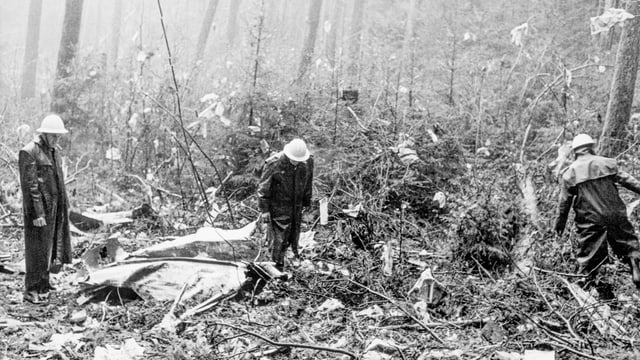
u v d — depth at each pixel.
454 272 6.73
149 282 6.04
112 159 11.58
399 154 8.94
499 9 17.92
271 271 6.30
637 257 6.11
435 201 8.39
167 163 10.93
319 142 9.84
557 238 7.12
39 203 5.84
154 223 8.70
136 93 12.20
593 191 6.29
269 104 10.41
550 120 11.27
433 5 20.34
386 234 7.77
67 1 14.45
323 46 20.97
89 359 4.67
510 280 6.23
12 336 4.99
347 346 5.11
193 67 13.02
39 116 14.21
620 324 5.53
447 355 4.83
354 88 11.25
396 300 6.04
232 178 9.84
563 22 16.09
